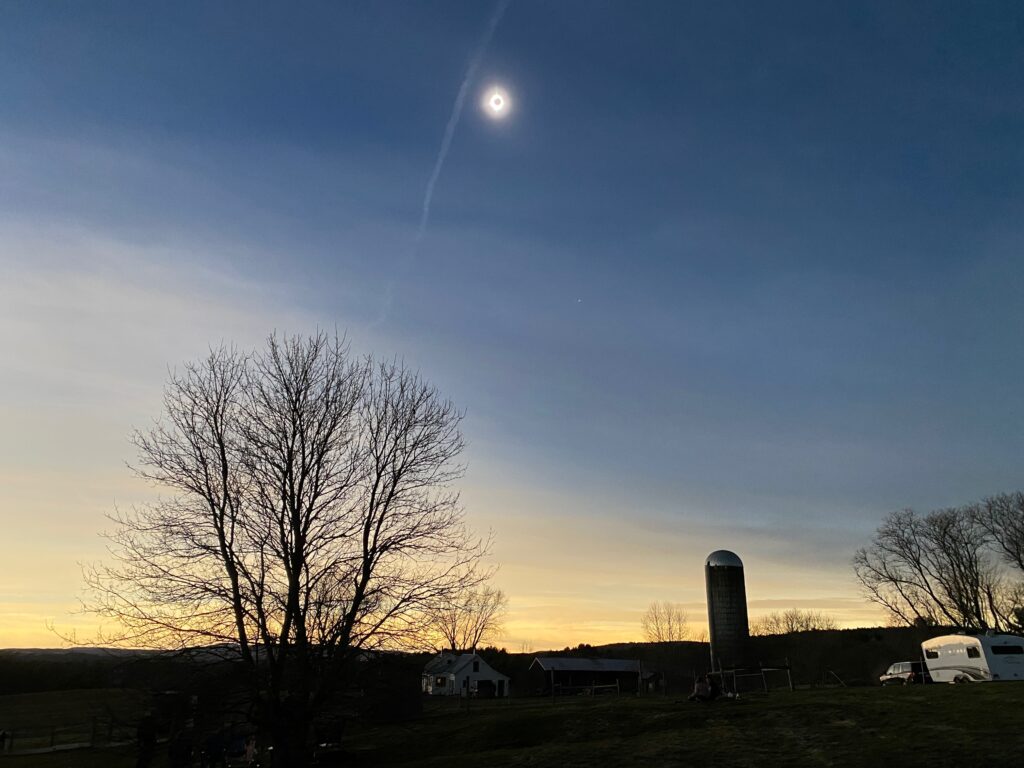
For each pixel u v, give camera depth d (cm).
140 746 2159
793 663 7688
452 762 2531
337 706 2334
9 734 3828
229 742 2517
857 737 2267
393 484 2509
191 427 2345
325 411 2452
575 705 4328
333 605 2267
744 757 2128
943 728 2272
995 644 3944
